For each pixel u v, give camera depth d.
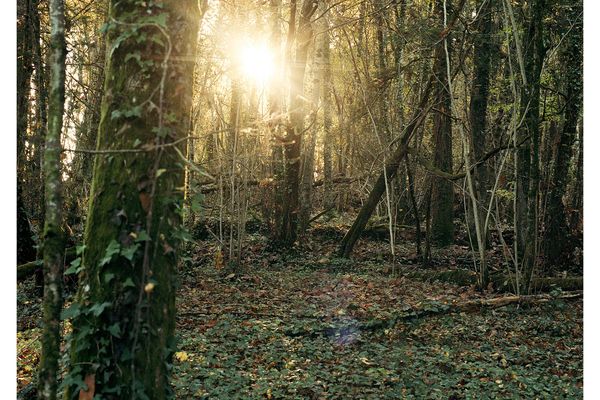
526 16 13.93
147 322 3.69
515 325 9.31
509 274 11.63
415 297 10.87
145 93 3.77
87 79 15.01
